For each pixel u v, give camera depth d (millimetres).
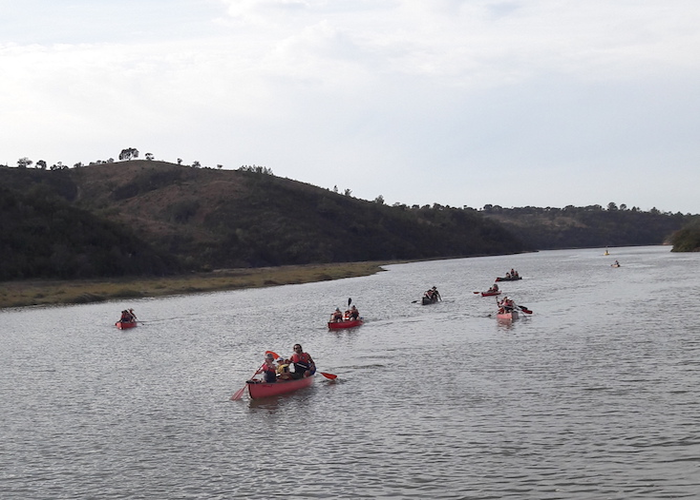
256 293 84750
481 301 60062
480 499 14469
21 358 36531
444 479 15617
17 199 106438
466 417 20359
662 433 17781
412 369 28469
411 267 151250
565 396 22125
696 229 167750
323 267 148500
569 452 16844
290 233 176875
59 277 96625
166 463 17797
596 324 39438
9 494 16031
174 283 100125
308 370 26562
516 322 43062
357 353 33656
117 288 88188
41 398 26172
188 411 23281
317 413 22094
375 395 24062
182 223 179500
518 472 15773
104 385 28359
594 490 14570
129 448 19266
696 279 72625
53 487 16406
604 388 22875
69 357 36469
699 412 19438
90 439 20297
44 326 52906
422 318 48312
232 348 37500
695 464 15602
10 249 95500
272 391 25016
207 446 19125
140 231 156125
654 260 129750
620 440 17453
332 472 16453
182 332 45750
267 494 15320
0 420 22891
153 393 26391
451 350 32781
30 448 19594
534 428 18859
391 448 17953
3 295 78375
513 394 22797
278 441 19219
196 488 15922
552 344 32781
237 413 22703
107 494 15836
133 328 49500
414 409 21672
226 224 176250
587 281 79562
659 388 22469
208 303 70875
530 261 163000
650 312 43844
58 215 107750
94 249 105562
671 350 29156
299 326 46750
